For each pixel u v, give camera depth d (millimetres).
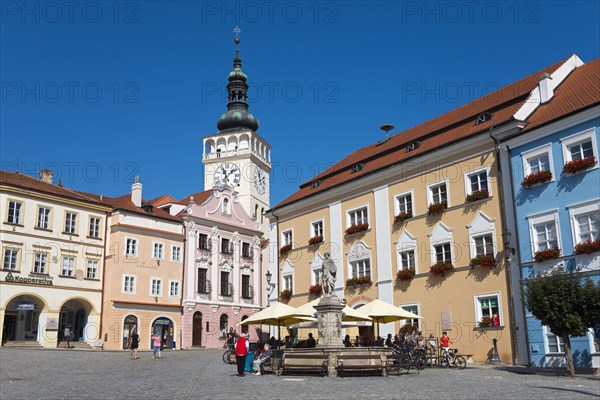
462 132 34000
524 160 29312
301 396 15547
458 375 22734
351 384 19047
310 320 32031
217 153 90625
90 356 36750
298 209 45219
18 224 49062
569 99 29609
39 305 50062
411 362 25078
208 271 63438
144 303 56219
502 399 14680
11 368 26422
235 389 17516
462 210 32594
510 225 29609
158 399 14930
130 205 59406
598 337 24906
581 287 21828
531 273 28156
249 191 86875
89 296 53000
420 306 34281
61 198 52312
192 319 60562
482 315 30750
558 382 19531
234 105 93375
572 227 26625
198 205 63812
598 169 25969
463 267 32000
